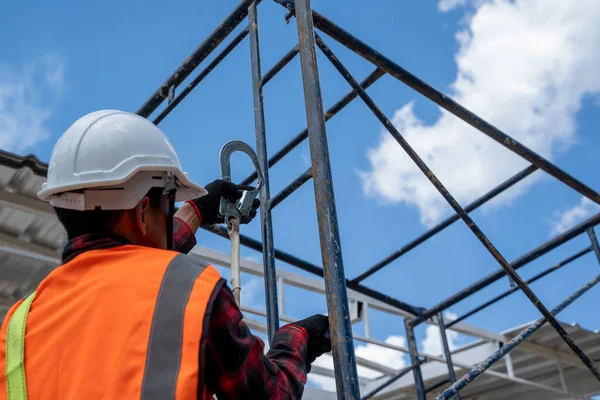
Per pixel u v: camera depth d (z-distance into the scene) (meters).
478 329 7.79
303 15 2.41
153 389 1.13
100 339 1.20
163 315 1.20
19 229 5.77
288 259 4.61
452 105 3.72
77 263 1.34
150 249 1.34
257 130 3.16
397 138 3.05
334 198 2.07
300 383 1.40
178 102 3.69
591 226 5.00
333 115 3.98
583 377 9.00
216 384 1.26
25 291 6.23
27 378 1.24
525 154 4.19
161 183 1.45
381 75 3.77
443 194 3.15
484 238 3.23
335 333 1.87
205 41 3.48
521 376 8.95
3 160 4.96
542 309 3.32
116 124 1.47
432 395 8.90
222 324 1.24
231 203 1.88
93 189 1.41
